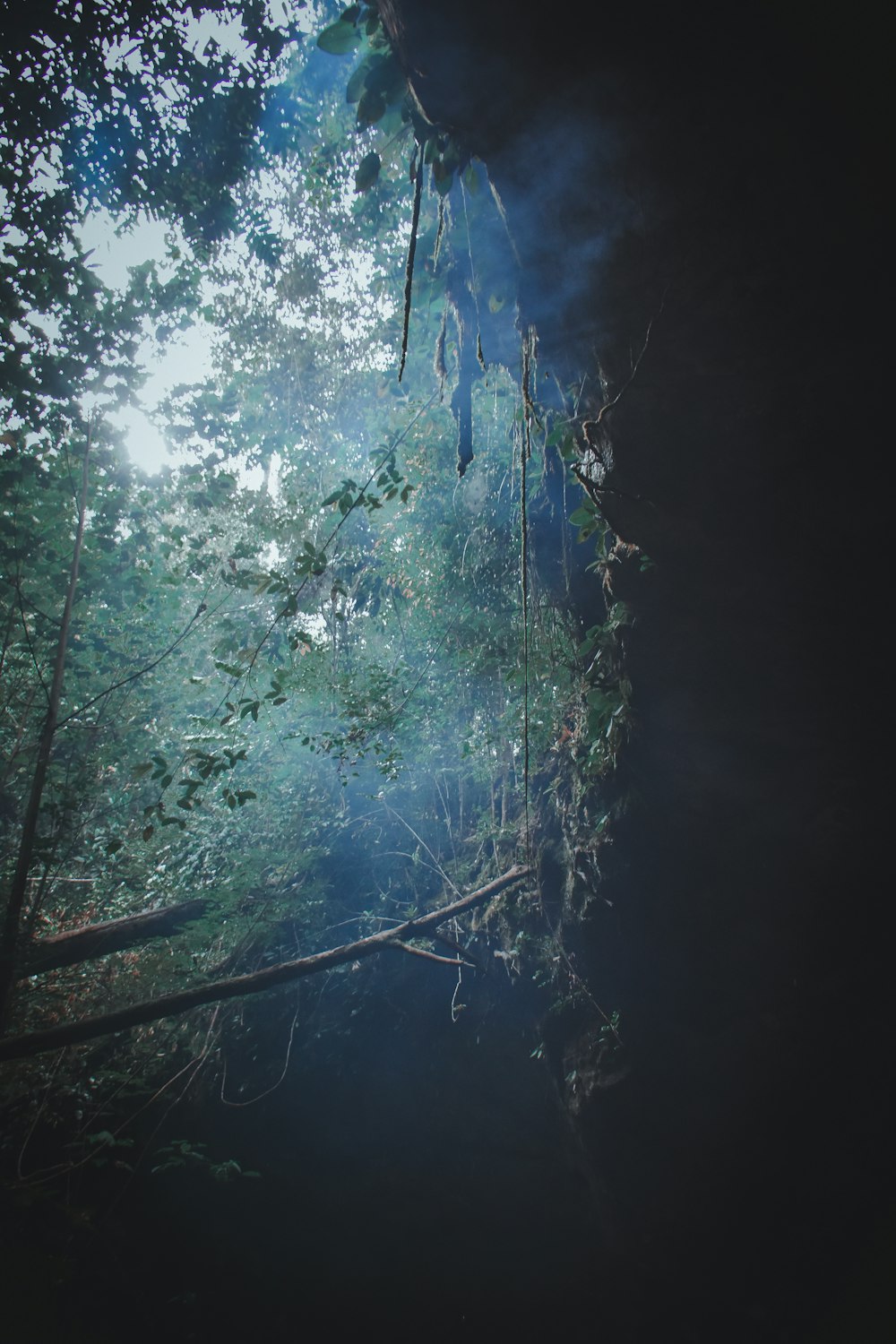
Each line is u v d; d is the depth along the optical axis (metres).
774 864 4.50
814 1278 4.52
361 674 8.80
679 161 3.46
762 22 3.00
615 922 5.21
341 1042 7.54
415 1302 7.15
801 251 3.47
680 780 4.71
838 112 3.09
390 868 8.62
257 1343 7.31
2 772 7.37
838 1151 4.37
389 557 9.05
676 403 4.05
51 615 7.18
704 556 4.32
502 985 6.87
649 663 4.66
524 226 4.11
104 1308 6.94
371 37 4.23
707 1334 5.00
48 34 5.11
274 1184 7.46
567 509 5.66
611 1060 5.18
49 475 6.61
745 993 4.64
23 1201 6.52
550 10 3.19
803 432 3.82
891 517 3.79
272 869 8.52
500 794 7.88
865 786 4.16
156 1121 7.67
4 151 5.48
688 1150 4.84
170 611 7.84
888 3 2.77
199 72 5.58
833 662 4.16
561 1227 6.60
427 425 8.04
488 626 7.87
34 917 6.50
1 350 6.08
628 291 3.94
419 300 5.64
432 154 4.22
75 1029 5.57
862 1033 4.25
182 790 8.81
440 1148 7.03
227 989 5.94
